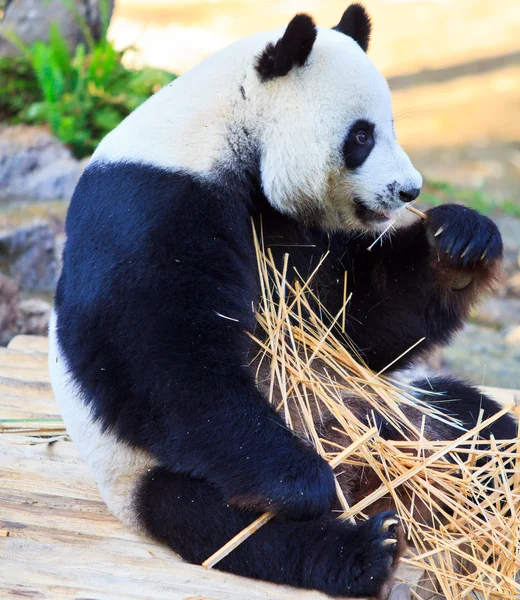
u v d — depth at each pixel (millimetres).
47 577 6996
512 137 31484
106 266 7312
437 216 8805
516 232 22094
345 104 8156
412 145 30719
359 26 9141
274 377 8078
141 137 7785
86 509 8141
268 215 8414
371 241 9039
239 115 8023
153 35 42750
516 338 17734
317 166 8250
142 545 7539
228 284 7434
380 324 9055
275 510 7066
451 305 9055
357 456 7844
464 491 7566
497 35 45438
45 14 24172
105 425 7426
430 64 40781
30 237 17875
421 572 7344
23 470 8781
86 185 7883
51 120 21656
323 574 6961
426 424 8625
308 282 8422
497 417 7797
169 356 7098
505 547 7344
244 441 7062
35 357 11898
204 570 7203
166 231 7320
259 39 8414
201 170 7648
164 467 7582
